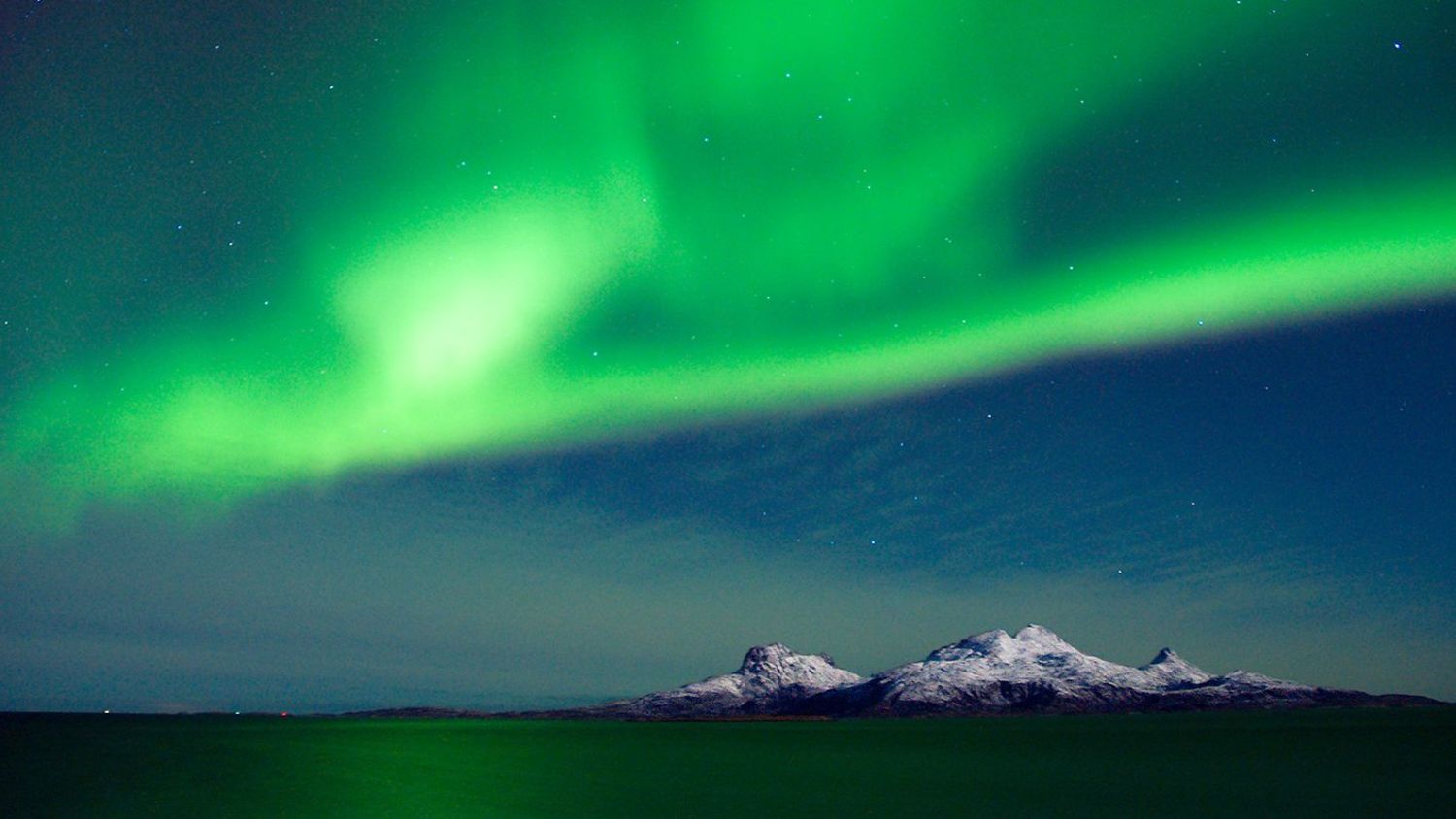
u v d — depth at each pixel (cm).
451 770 7006
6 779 6006
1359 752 8731
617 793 5219
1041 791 5244
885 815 4184
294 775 6334
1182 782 5694
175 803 4650
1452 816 3972
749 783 5934
